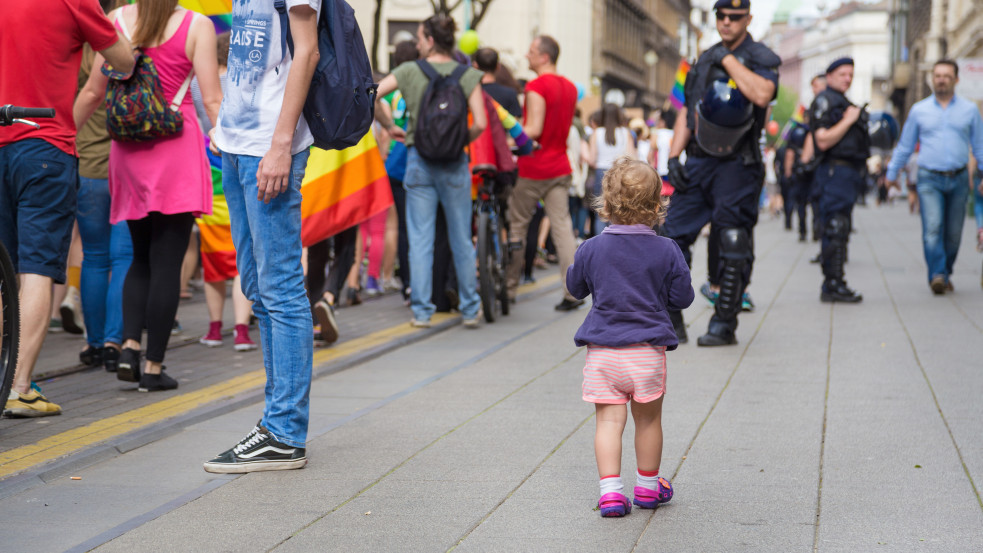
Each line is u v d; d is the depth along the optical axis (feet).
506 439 15.70
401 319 29.07
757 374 20.54
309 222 23.36
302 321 14.33
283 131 13.80
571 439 15.67
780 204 97.60
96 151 21.03
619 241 12.53
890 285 35.86
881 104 354.33
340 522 11.97
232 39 14.35
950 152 32.24
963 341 24.04
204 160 18.72
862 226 75.31
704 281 37.63
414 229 26.71
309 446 15.39
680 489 13.25
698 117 23.34
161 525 11.86
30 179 16.39
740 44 23.49
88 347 21.53
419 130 25.50
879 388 19.08
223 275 23.80
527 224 31.40
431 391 19.25
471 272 27.14
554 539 11.40
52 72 16.39
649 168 12.59
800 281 37.78
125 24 18.47
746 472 13.92
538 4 122.42
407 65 26.05
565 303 30.73
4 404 15.37
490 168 27.20
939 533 11.47
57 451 14.66
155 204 18.20
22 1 16.08
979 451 14.80
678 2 283.59
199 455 14.90
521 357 22.88
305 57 13.66
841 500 12.69
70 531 11.72
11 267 15.37
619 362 12.25
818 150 31.35
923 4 152.46
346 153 23.68
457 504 12.63
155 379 18.89
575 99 30.68
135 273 19.12
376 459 14.65
